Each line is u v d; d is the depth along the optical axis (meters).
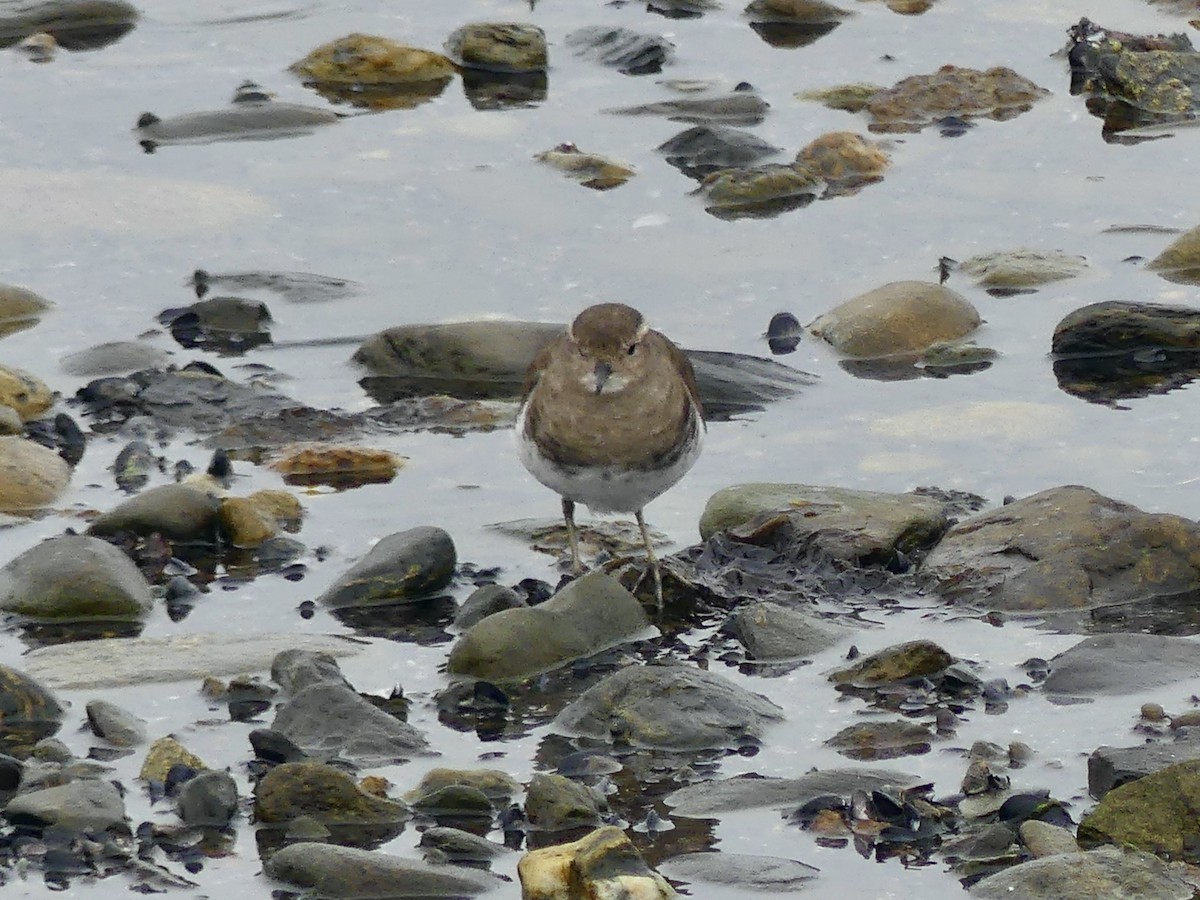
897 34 22.44
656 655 10.85
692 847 8.75
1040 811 8.82
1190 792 8.55
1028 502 11.96
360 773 9.50
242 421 14.20
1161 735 9.59
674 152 19.12
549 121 20.19
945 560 11.68
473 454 13.77
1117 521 11.52
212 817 9.02
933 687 10.27
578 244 17.33
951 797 9.09
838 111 20.28
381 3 23.89
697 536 12.46
